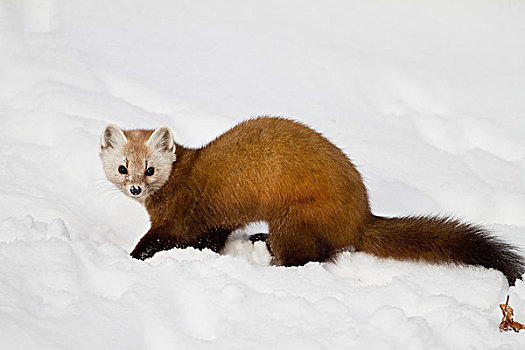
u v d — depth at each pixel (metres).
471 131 15.82
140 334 7.34
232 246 11.35
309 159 10.16
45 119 14.37
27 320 7.24
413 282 8.93
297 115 15.80
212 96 16.38
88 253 8.84
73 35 18.70
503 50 19.53
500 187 13.31
